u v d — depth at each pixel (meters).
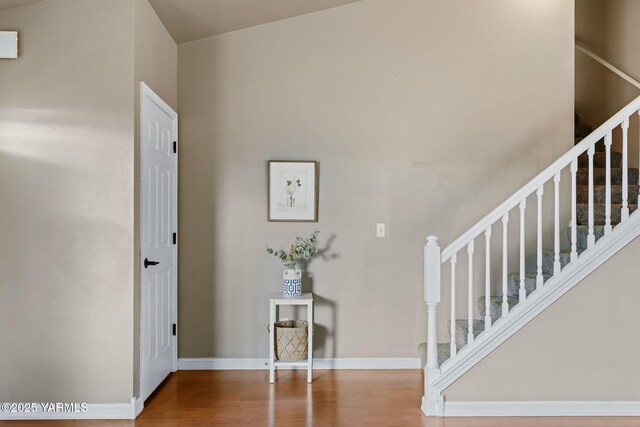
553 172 3.37
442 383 3.34
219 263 4.39
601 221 4.11
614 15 4.98
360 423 3.19
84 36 3.27
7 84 3.26
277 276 4.40
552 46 4.42
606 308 3.33
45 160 3.26
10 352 3.24
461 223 4.41
